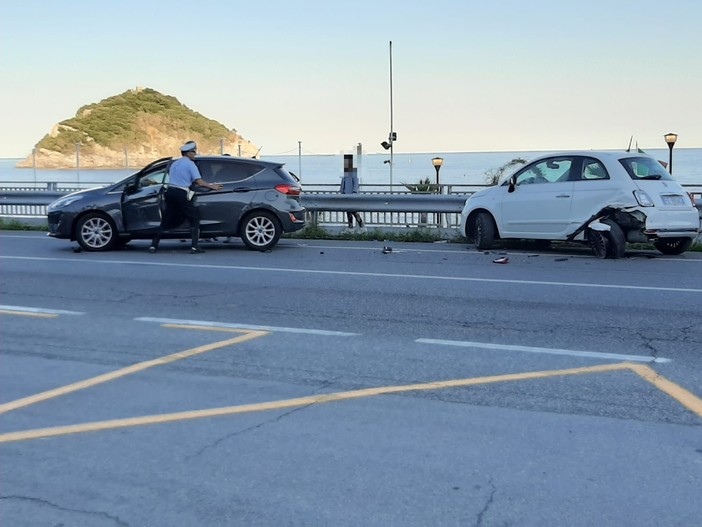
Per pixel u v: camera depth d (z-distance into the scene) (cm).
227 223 1494
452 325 841
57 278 1170
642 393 603
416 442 510
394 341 773
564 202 1371
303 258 1388
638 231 1316
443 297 1000
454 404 582
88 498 439
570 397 595
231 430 536
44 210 2388
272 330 823
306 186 2255
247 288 1076
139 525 409
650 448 495
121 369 684
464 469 468
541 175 1420
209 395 611
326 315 896
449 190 1986
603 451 491
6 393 621
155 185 1496
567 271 1212
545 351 730
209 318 885
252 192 1497
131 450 505
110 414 571
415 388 621
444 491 440
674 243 1398
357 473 465
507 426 536
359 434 525
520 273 1194
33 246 1606
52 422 557
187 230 1488
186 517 416
